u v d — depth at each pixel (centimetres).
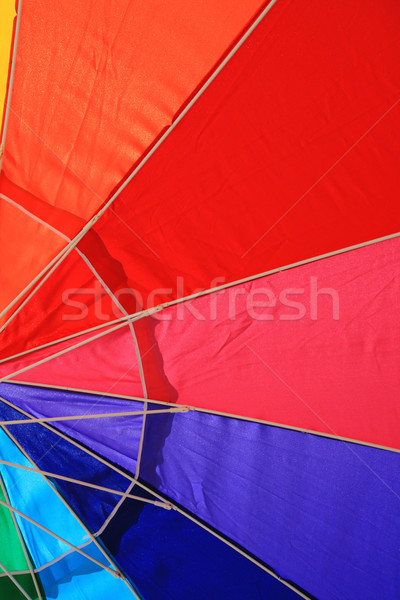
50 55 390
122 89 390
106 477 441
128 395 428
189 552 443
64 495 449
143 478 438
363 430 412
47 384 429
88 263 408
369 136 378
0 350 417
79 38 386
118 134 396
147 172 396
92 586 460
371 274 395
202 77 380
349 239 394
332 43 368
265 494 428
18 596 472
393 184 381
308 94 378
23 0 383
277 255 402
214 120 386
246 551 437
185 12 373
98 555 451
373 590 422
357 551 421
